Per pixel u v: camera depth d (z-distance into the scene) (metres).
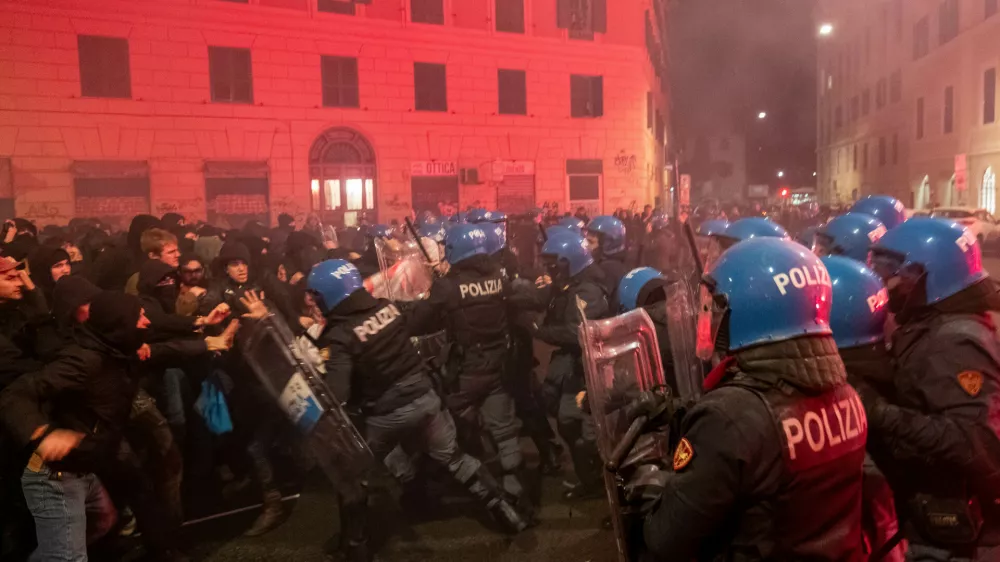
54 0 18.17
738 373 1.79
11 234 7.27
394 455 4.41
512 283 4.79
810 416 1.70
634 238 14.47
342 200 22.72
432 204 24.16
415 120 23.67
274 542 4.46
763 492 1.64
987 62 24.81
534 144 25.80
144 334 3.54
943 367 2.25
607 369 2.45
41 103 18.22
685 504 1.67
